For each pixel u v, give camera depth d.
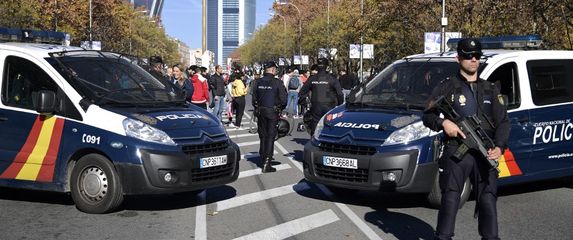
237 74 18.69
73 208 6.95
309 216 6.73
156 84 7.62
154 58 13.06
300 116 21.86
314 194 7.98
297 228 6.21
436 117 4.52
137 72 7.62
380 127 6.84
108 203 6.48
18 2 31.69
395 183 6.54
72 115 6.64
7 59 7.07
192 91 13.80
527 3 20.83
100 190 6.51
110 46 53.66
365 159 6.63
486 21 25.03
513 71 7.44
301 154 12.13
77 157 6.71
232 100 19.45
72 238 5.73
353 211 6.98
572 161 7.86
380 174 6.58
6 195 7.70
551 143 7.61
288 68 24.41
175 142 6.48
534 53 7.74
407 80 7.68
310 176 7.17
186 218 6.58
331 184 6.93
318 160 7.03
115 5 52.56
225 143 7.09
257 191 8.18
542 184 8.84
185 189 6.48
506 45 8.30
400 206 7.26
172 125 6.66
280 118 10.00
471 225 6.36
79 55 7.29
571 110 7.78
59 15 38.69
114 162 6.38
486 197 4.54
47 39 8.39
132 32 64.75
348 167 6.75
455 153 4.41
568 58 8.02
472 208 7.15
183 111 7.11
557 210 7.13
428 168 6.58
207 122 7.14
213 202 7.44
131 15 62.78
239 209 7.06
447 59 7.74
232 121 20.89
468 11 27.95
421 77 7.61
